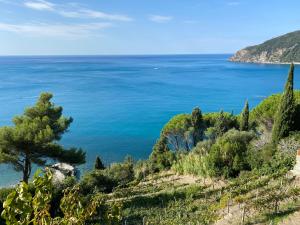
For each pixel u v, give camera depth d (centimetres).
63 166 4788
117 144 7344
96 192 3447
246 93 15325
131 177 4553
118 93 15012
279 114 3606
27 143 2755
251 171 3419
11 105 11544
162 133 5984
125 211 2781
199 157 4197
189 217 2484
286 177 2748
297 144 3247
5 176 4794
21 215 493
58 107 3084
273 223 1981
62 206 579
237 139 4091
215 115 6031
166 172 4575
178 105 12231
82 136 7975
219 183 3400
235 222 2133
